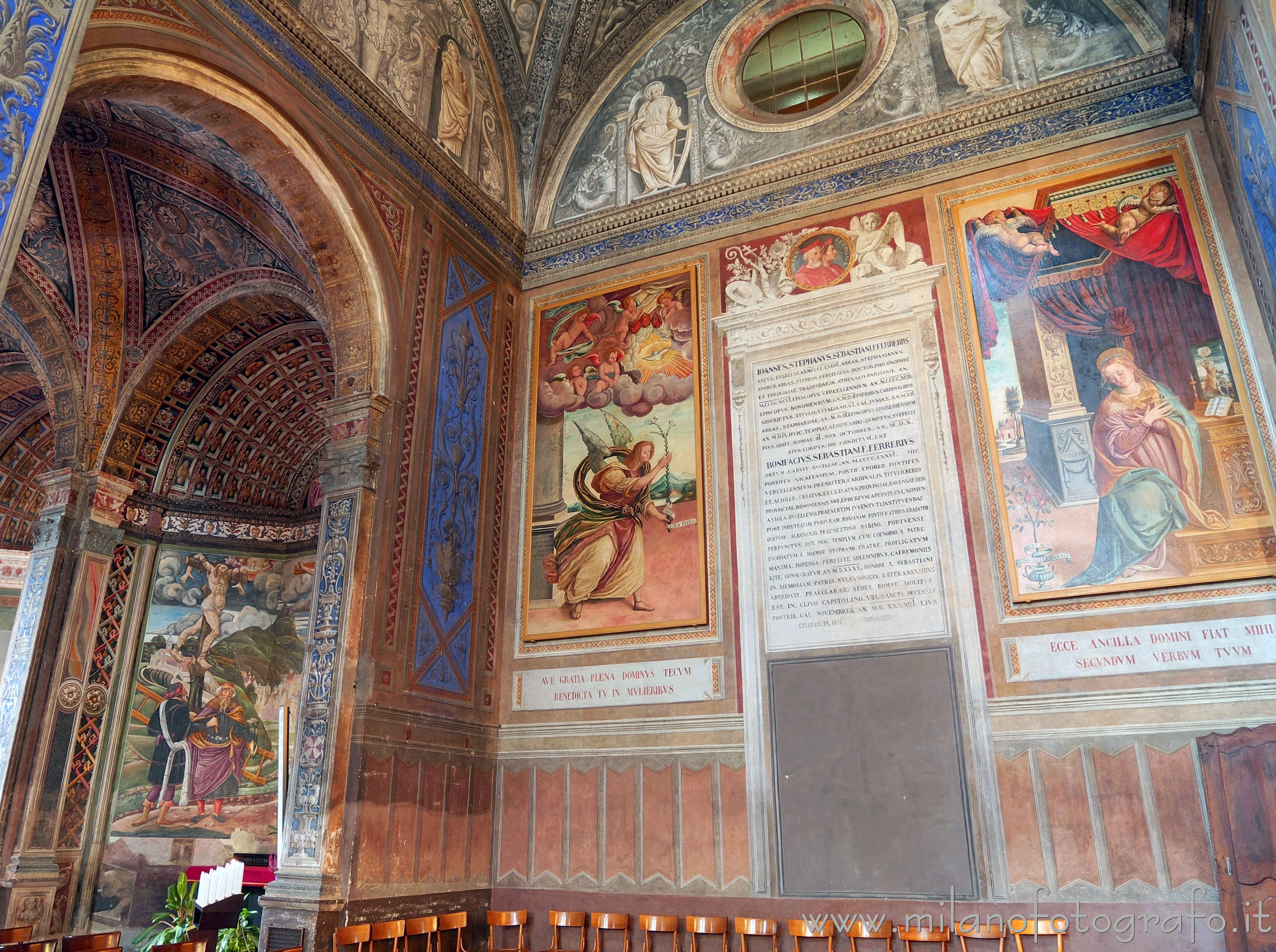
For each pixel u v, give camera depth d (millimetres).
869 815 7383
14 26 4715
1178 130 8211
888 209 9195
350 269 8383
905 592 7863
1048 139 8727
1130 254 8031
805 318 9125
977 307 8430
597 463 9602
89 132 8734
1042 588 7398
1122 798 6684
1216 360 7398
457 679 8539
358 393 8133
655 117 11008
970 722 7281
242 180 8586
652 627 8719
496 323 10195
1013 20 9414
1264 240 6691
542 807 8547
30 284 10141
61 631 10008
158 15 6625
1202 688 6688
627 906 7898
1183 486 7203
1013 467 7812
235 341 11383
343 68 8453
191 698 11297
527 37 11141
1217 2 6859
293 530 12672
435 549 8539
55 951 6652
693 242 10070
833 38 10484
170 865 10570
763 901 7480
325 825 6852
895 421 8391
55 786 9727
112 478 10648
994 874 6855
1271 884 5961
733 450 8992
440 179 9641
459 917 7609
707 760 8070
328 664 7332
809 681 7953
